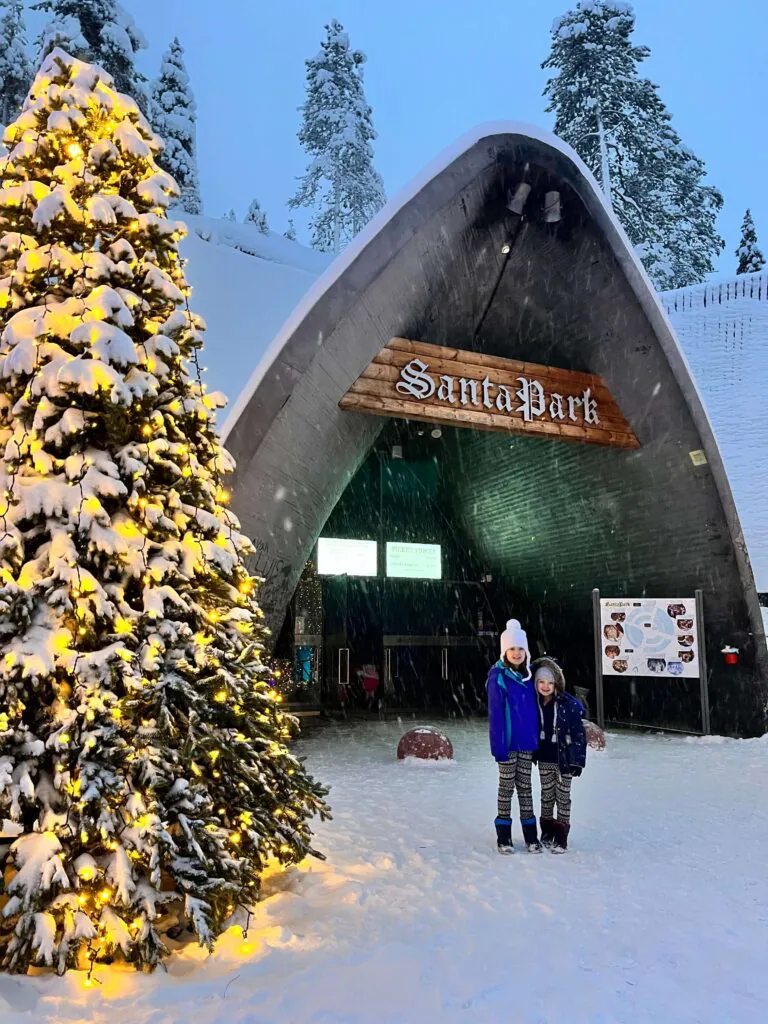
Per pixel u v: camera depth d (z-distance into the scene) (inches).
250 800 203.5
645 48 1663.4
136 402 189.8
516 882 234.7
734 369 1263.5
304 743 600.1
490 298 592.1
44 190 196.7
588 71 1612.9
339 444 525.0
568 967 171.2
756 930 194.7
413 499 948.6
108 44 1309.1
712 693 628.1
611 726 706.2
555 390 593.3
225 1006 151.9
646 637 619.5
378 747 576.1
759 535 920.3
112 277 195.6
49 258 193.6
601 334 597.9
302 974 166.1
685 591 646.5
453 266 544.7
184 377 209.8
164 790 179.5
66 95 199.9
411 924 197.6
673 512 627.2
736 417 1152.2
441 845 282.8
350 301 493.0
